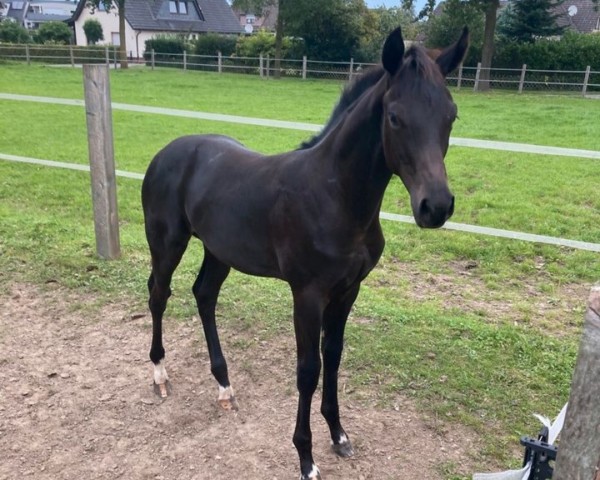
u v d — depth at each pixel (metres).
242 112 13.13
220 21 48.84
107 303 4.03
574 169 8.14
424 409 2.92
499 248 5.14
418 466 2.55
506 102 16.64
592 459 1.28
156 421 2.83
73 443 2.66
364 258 2.21
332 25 26.95
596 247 3.91
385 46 1.82
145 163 8.23
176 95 16.09
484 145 3.84
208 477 2.47
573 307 4.12
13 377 3.15
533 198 6.74
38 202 6.41
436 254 5.09
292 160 2.29
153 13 45.41
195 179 2.69
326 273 2.16
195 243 5.34
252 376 3.21
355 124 2.00
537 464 1.73
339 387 3.09
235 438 2.72
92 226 5.62
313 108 14.18
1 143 9.24
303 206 2.14
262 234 2.36
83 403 2.95
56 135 10.04
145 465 2.53
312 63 26.44
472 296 4.28
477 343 3.53
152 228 2.96
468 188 7.19
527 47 23.41
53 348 3.47
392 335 3.61
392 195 6.86
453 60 1.95
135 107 4.77
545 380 3.18
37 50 27.11
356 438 2.72
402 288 4.41
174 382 3.15
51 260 4.66
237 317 3.83
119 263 4.66
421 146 1.74
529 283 4.53
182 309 3.94
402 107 1.77
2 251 4.82
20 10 79.12
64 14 87.06
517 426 2.81
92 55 28.58
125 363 3.33
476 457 2.61
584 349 1.24
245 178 2.44
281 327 3.72
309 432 2.38
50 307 3.96
